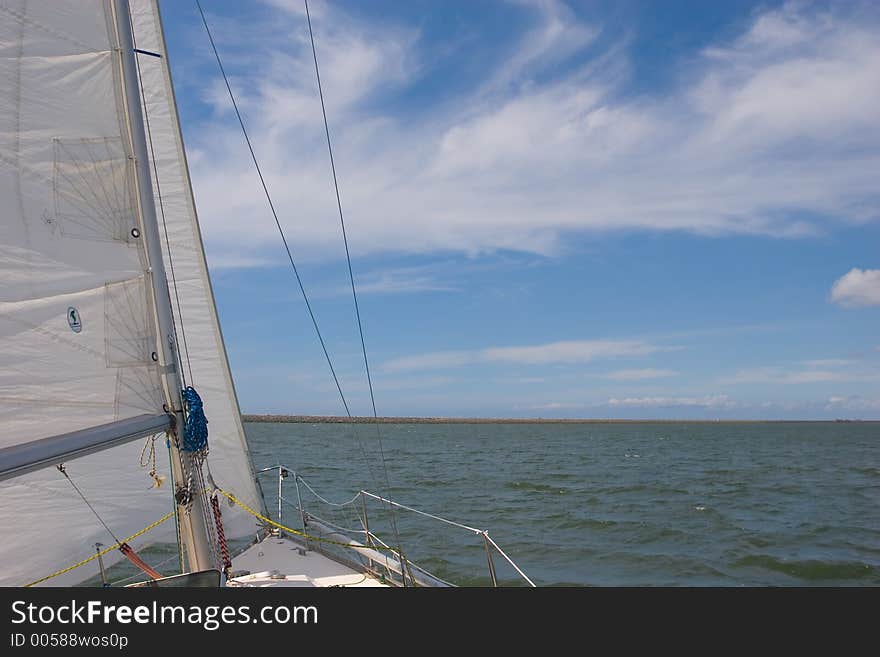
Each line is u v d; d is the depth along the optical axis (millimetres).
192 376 7406
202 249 7590
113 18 3514
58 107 3291
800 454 49562
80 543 4566
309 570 6422
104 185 3463
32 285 3178
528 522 16484
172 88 7281
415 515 16234
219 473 7406
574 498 21297
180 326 7359
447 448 53750
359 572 6336
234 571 6402
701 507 19609
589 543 14180
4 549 4160
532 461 39156
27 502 4270
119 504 4809
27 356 3148
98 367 3408
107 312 3463
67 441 2820
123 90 3527
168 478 5191
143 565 4445
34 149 3205
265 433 75750
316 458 35219
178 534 4793
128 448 4895
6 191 3084
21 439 3131
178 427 3680
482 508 18594
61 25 3301
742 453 50562
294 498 17734
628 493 22781
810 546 14305
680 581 11406
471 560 12234
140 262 3605
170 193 7340
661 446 62344
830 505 20422
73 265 3338
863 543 14648
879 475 31250
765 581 11492
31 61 3193
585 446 60938
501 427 163500
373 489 21578
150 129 7168
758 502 20906
